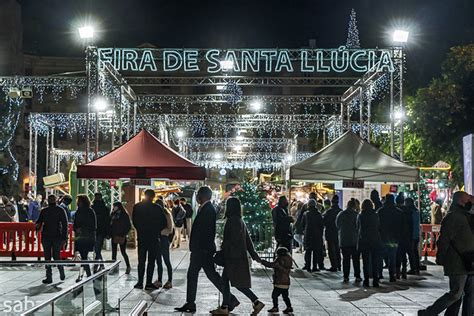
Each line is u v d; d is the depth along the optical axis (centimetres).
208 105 6406
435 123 3119
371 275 1412
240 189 1816
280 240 1473
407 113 3212
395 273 1480
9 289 955
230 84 2472
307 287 1332
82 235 1380
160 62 2456
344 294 1229
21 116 5922
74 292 569
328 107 5712
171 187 2862
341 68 2114
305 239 1664
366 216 1335
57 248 1373
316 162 1589
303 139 6644
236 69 2122
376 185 2256
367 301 1141
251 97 3053
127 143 1429
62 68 6456
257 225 1756
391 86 2100
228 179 6488
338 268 1656
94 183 2325
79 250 1388
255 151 6206
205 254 999
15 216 2325
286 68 2131
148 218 1240
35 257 1906
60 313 532
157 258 1274
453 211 868
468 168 1173
